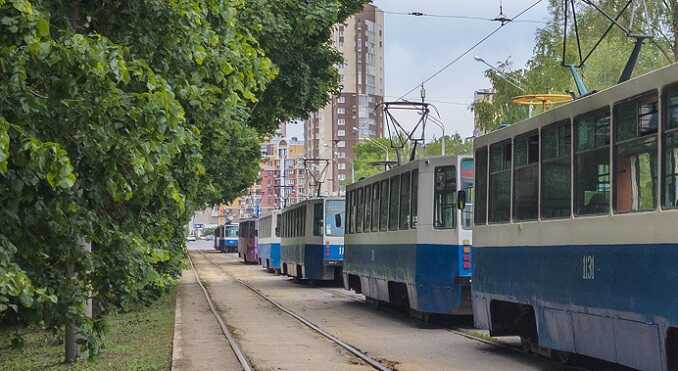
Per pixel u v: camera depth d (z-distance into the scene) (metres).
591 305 10.93
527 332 13.96
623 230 10.16
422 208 19.39
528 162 13.23
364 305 27.16
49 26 8.28
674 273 9.05
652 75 9.66
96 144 8.33
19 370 15.17
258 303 28.56
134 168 8.43
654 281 9.44
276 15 21.14
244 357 15.41
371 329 19.92
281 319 22.94
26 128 7.82
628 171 10.13
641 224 9.74
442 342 17.09
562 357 12.80
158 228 10.73
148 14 9.58
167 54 9.81
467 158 18.77
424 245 19.25
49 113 8.08
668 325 9.14
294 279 43.34
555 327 12.10
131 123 8.36
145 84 8.88
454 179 18.77
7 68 7.61
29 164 7.56
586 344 11.18
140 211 10.18
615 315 10.31
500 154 14.37
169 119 8.50
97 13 9.58
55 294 9.09
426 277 19.12
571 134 11.73
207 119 11.04
